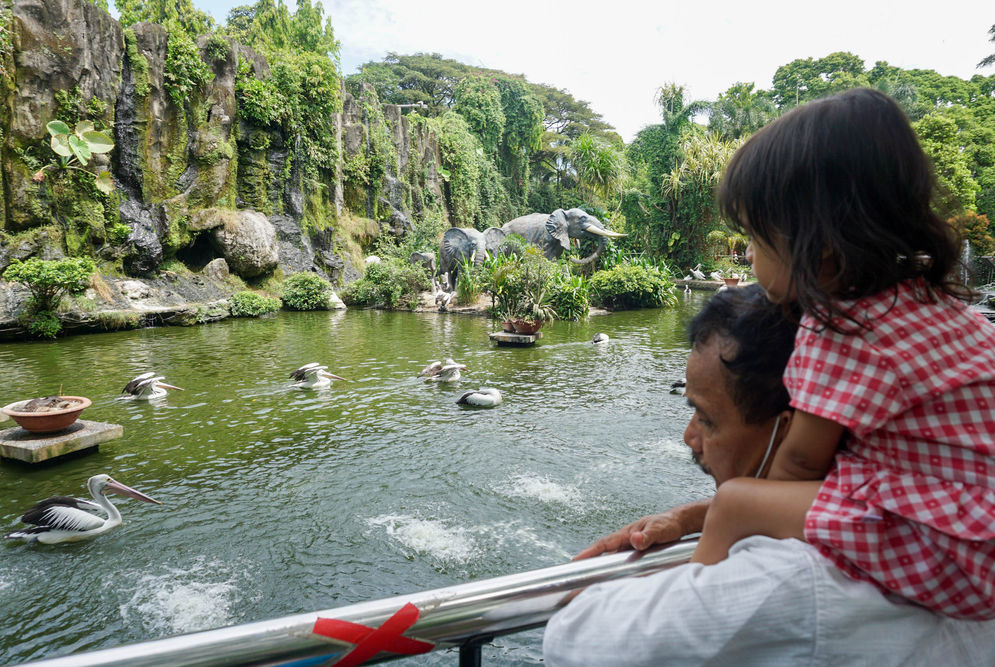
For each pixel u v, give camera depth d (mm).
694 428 1022
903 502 704
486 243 27156
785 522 769
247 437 7926
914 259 756
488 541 5109
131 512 5648
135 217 21234
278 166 26344
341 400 9852
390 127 35719
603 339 15930
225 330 18078
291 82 26500
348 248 30125
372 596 4332
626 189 39875
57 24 18891
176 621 4035
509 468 6758
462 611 810
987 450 695
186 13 29375
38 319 16078
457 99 50594
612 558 926
